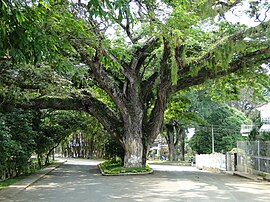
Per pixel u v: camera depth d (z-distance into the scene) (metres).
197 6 15.48
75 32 8.70
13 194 11.38
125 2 5.47
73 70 13.29
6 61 10.79
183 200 10.10
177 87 21.05
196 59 18.19
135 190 12.41
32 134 18.77
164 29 12.05
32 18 6.11
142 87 22.33
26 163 18.56
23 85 14.64
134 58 20.53
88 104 21.44
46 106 20.56
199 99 39.38
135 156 21.09
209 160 28.48
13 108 18.06
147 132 22.09
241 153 21.28
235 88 24.20
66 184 14.50
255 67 19.84
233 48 16.22
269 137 19.66
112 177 17.86
